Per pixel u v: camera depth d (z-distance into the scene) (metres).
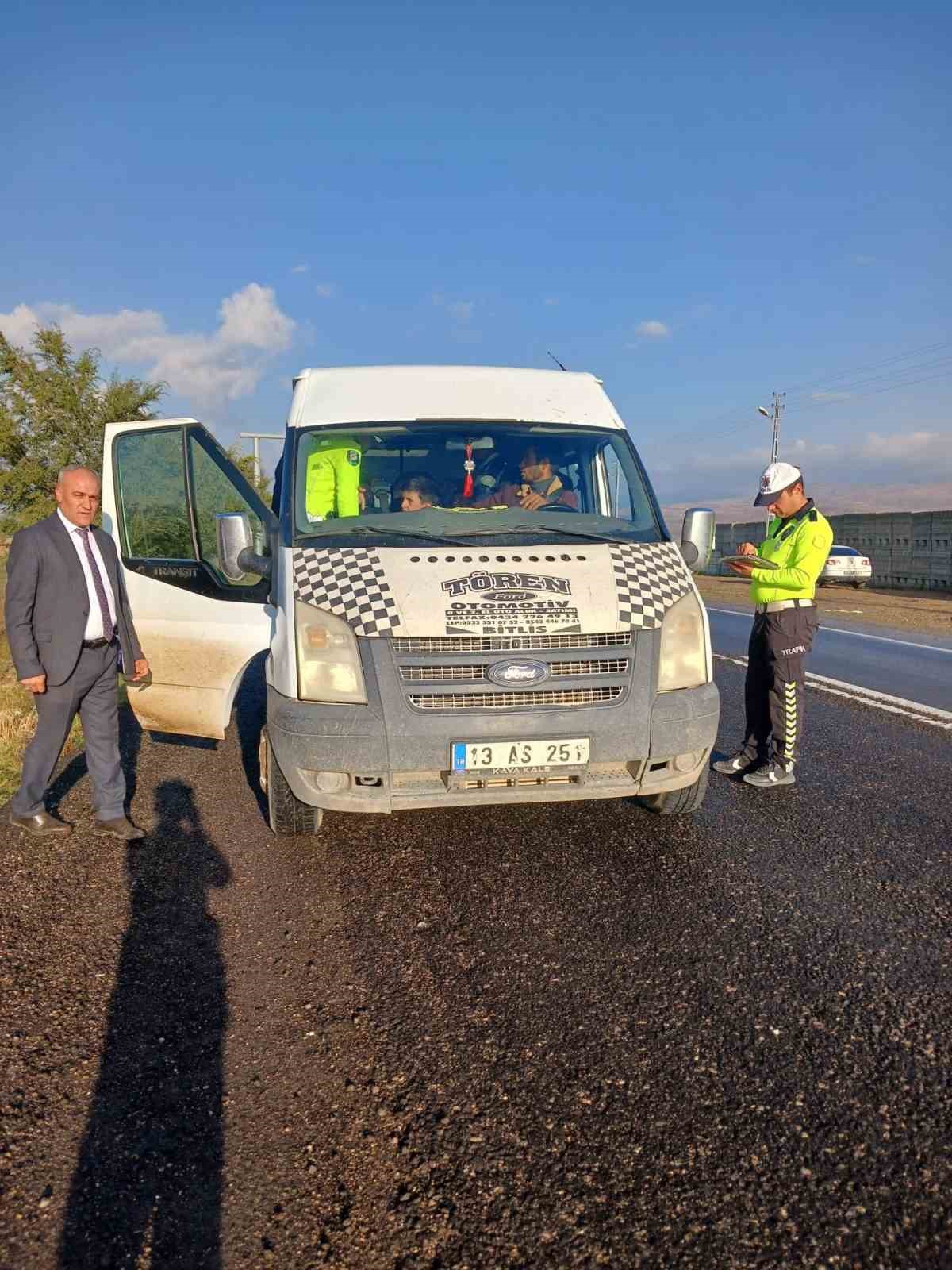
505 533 4.62
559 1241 2.14
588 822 5.02
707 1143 2.46
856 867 4.33
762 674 5.68
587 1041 2.93
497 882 4.22
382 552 4.35
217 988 3.29
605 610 4.17
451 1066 2.81
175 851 4.63
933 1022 2.99
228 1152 2.45
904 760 6.26
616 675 4.13
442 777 4.07
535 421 5.48
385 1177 2.36
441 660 3.98
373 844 4.73
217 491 5.30
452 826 5.00
